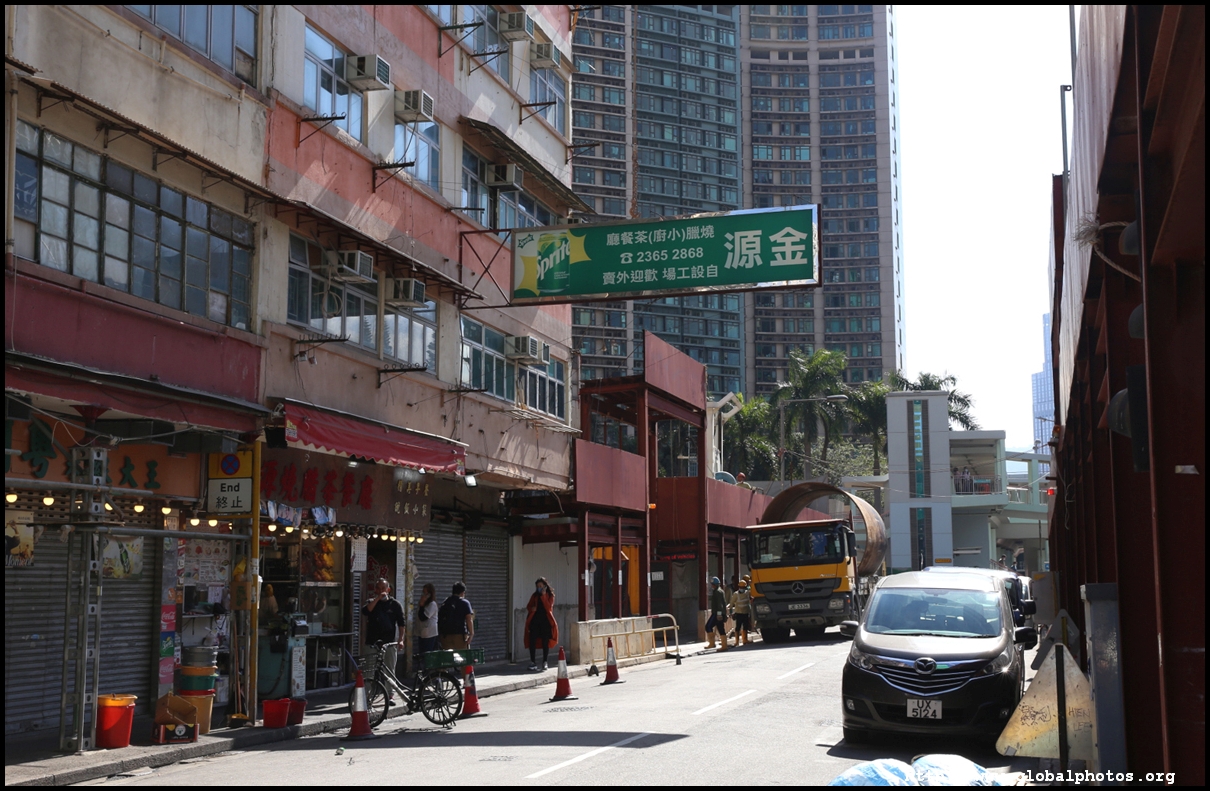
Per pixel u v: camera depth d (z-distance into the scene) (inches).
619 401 1392.7
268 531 695.7
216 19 610.9
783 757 436.5
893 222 5103.3
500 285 979.9
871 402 3245.6
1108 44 270.1
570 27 1187.9
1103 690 329.1
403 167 786.8
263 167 645.3
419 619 750.5
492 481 999.0
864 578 1487.5
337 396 712.4
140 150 542.6
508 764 426.0
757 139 5068.9
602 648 1057.5
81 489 469.1
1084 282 428.8
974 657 456.1
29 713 518.0
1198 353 257.8
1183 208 233.8
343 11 743.1
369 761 450.3
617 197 4333.2
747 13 5187.0
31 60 473.1
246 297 630.5
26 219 468.4
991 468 3700.8
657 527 1471.5
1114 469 366.6
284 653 634.8
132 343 526.0
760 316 4953.3
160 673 597.0
